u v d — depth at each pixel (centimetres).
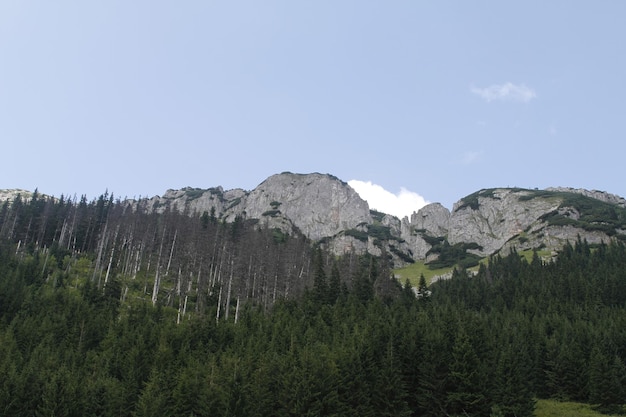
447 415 6438
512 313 11194
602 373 7162
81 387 5759
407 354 7106
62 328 7981
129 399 6078
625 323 9306
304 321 9238
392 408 6350
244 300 12244
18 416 5503
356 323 8531
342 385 6272
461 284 15275
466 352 6788
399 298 12238
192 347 7988
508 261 18762
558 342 8781
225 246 13712
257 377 6269
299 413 5869
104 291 10781
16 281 9481
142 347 7319
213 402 5766
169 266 13788
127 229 14700
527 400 6419
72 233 15625
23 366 6378
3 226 14600
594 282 12544
